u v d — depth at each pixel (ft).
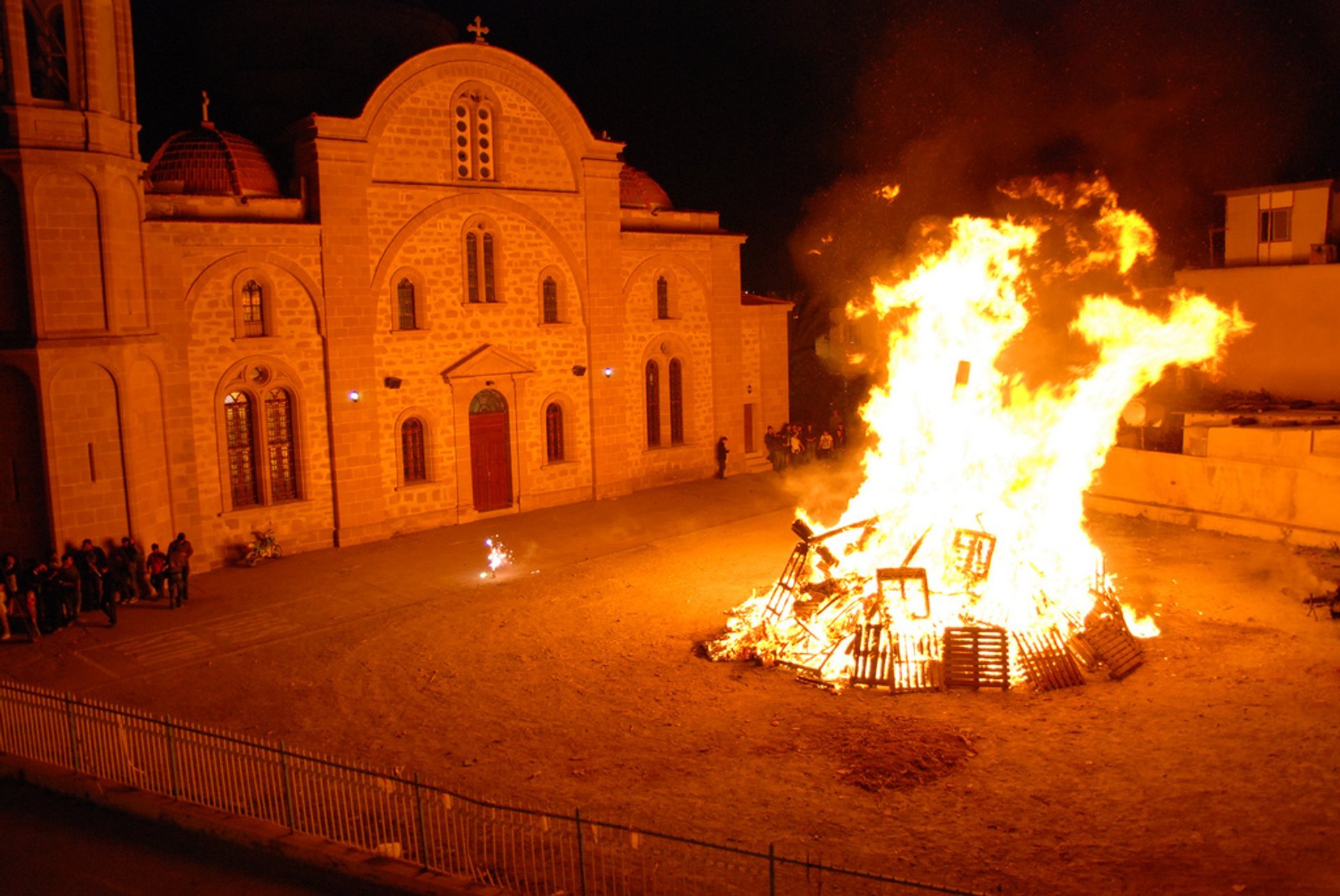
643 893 40.19
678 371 128.88
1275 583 81.15
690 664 68.33
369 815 47.09
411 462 105.60
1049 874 41.65
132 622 78.74
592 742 56.44
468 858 42.50
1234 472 98.53
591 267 116.06
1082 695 60.75
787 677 65.46
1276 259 117.29
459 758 54.65
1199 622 72.69
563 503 117.70
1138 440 110.52
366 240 98.78
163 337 86.48
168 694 64.75
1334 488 90.63
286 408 96.99
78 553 78.84
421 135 101.91
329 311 96.99
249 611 81.15
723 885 40.91
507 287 109.70
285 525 96.73
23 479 78.54
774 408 141.38
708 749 55.11
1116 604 71.46
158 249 86.17
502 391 110.73
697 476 131.03
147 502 84.84
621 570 91.61
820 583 73.00
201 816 45.78
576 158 113.29
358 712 61.46
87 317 79.20
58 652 72.54
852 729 57.16
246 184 94.68
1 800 49.42
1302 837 43.70
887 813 47.50
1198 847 43.32
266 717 60.75
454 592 85.71
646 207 124.26
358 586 87.30
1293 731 54.08
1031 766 51.96
